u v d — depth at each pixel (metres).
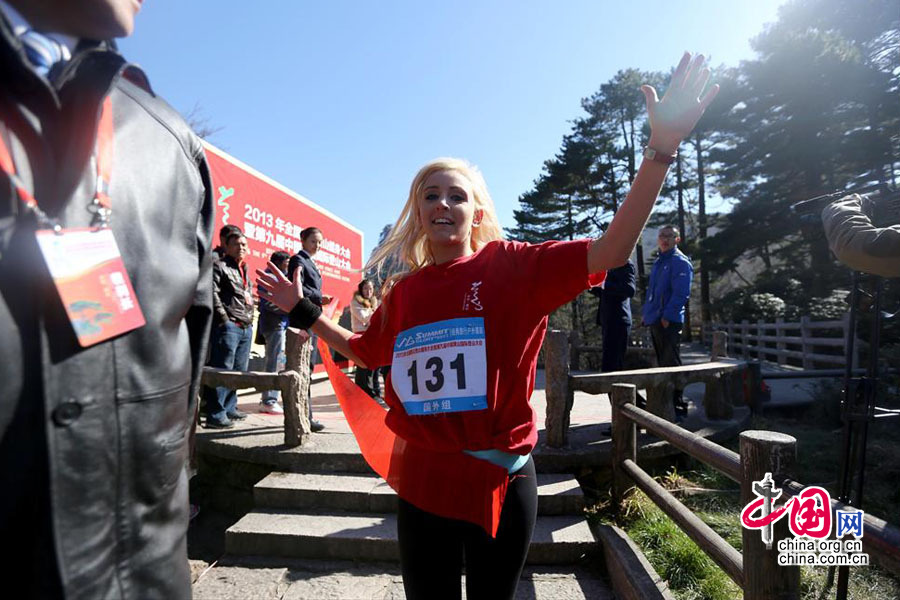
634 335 12.52
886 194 2.03
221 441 4.20
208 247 1.05
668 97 1.26
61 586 0.67
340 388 2.10
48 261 0.68
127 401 0.77
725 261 24.00
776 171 22.48
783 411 6.62
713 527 3.25
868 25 21.84
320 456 3.89
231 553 3.19
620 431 3.60
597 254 1.37
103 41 0.84
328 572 3.00
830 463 4.58
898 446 4.75
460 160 1.77
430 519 1.48
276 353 5.55
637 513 3.42
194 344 1.02
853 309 2.28
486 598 1.47
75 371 0.70
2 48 0.65
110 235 0.77
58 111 0.72
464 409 1.43
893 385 6.32
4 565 0.65
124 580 0.75
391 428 1.61
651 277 5.33
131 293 0.78
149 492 0.80
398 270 1.98
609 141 32.41
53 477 0.67
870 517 1.39
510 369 1.46
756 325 15.04
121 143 0.84
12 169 0.67
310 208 9.66
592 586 2.84
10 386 0.64
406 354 1.57
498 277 1.50
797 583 1.65
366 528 3.22
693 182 31.28
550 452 3.91
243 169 7.38
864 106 20.69
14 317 0.65
